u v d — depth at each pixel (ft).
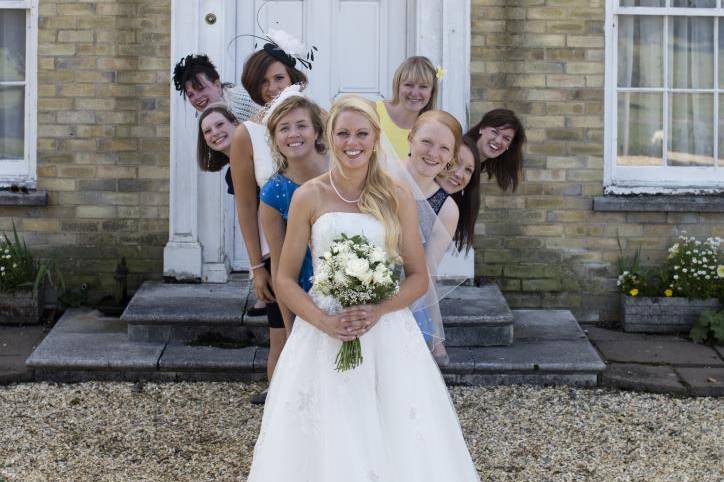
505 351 20.80
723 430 18.28
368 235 13.16
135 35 23.07
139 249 23.58
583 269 23.67
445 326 21.07
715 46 23.97
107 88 23.21
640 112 24.06
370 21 23.85
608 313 23.81
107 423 18.34
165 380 20.27
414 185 14.71
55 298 23.65
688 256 22.98
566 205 23.52
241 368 20.08
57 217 23.52
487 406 19.25
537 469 16.61
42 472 16.30
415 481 12.75
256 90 17.39
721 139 24.13
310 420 13.03
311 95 23.95
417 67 17.54
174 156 23.11
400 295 13.25
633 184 23.80
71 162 23.39
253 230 16.60
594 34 23.21
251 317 21.03
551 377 20.26
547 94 23.27
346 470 12.56
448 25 22.97
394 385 13.07
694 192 23.61
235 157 16.35
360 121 13.03
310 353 13.16
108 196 23.47
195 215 23.21
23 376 20.13
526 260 23.63
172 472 16.37
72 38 23.15
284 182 14.96
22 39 23.82
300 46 17.52
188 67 18.48
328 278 12.67
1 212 23.49
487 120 17.85
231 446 17.39
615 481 16.19
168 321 21.01
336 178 13.44
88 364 20.04
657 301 23.07
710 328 22.36
